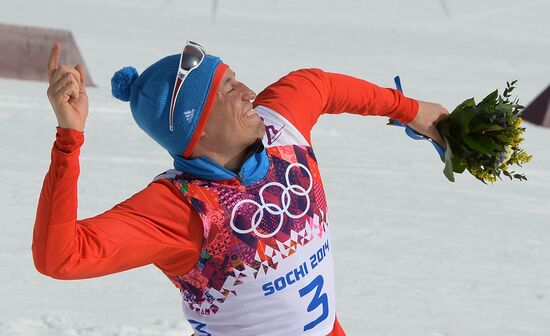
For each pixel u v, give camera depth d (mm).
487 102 12992
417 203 32844
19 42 55125
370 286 21938
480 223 30594
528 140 51875
